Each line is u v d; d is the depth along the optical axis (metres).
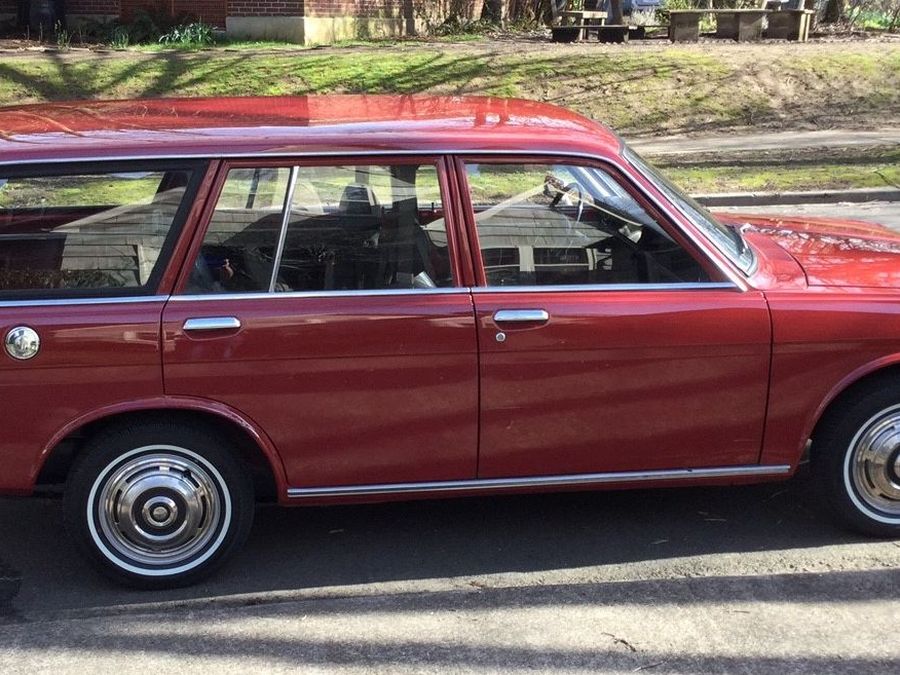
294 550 4.04
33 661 3.14
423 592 3.63
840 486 3.86
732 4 23.61
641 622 3.32
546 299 3.60
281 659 3.15
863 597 3.44
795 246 4.32
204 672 3.09
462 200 3.63
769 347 3.66
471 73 16.12
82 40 18.00
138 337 3.44
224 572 3.86
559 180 3.69
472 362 3.58
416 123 3.78
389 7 20.39
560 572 3.80
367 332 3.52
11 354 3.40
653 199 3.68
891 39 19.92
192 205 3.53
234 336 3.48
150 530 3.63
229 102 4.38
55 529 4.28
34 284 3.52
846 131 14.28
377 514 4.35
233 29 18.33
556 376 3.62
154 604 3.62
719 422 3.73
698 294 3.66
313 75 15.73
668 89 15.77
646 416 3.70
